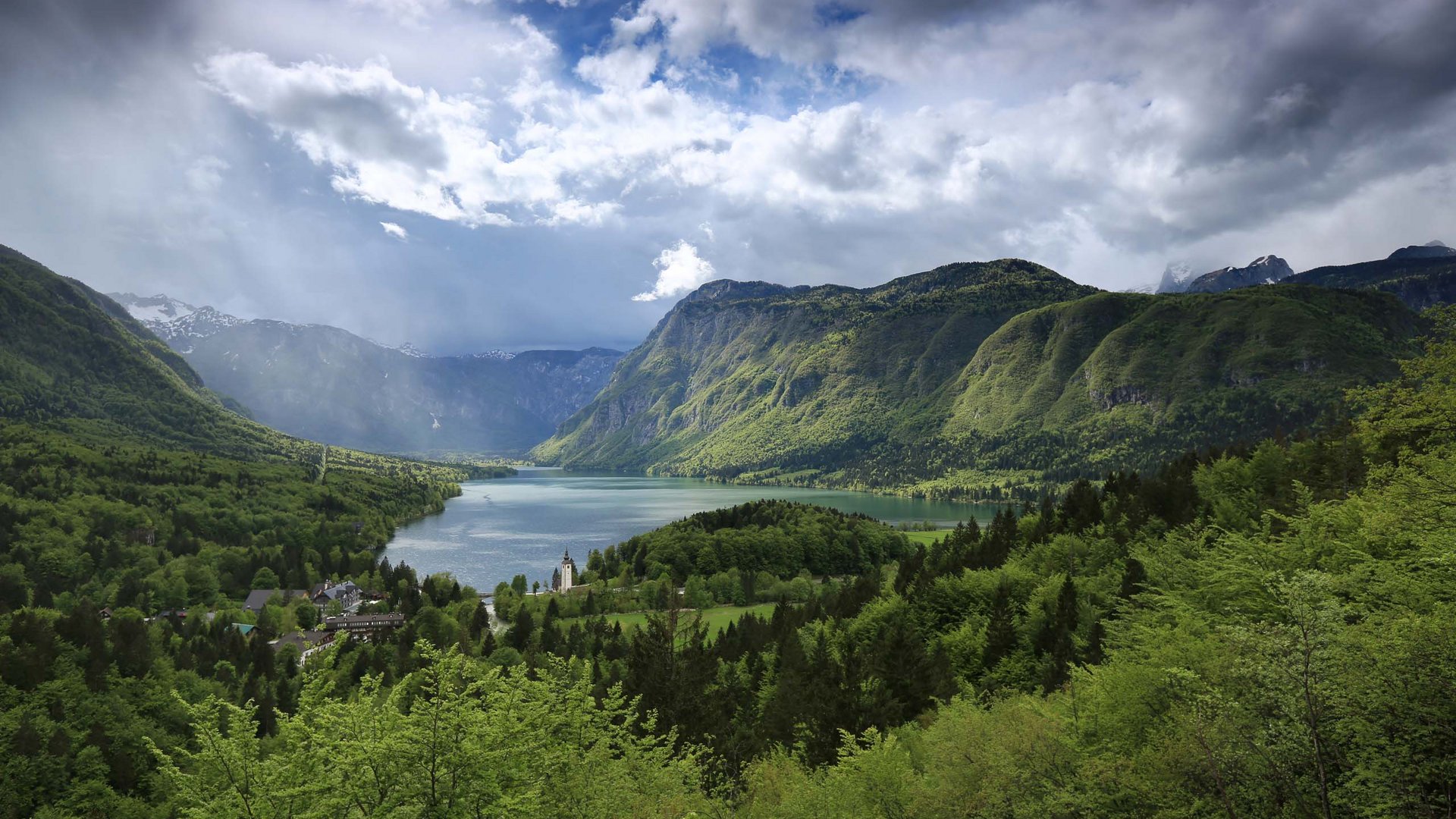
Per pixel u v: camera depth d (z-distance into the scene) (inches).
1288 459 3636.8
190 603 6830.7
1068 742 1238.9
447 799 916.6
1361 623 1053.8
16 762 3024.1
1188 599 1852.9
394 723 963.3
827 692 2404.0
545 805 1106.7
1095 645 2327.8
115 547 7741.1
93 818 2933.1
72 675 3870.6
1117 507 4232.3
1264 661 879.7
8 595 6441.9
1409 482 1375.5
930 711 2354.8
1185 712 1047.0
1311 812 840.3
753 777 1699.1
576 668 2588.6
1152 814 995.9
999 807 1210.6
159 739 3553.2
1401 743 790.5
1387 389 1780.3
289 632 5644.7
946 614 3422.7
